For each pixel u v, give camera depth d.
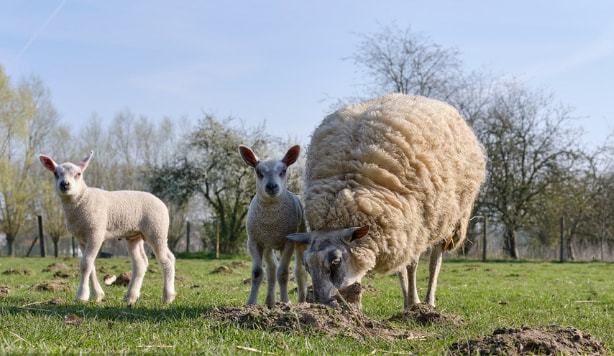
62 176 8.82
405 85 39.19
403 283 8.71
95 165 53.78
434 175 7.64
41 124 47.91
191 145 40.50
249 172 39.97
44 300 8.95
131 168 54.22
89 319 6.56
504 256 37.53
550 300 10.77
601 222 38.81
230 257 34.59
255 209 7.93
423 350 5.17
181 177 41.06
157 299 9.76
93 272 9.43
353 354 4.84
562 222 30.22
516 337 5.11
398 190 7.28
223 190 40.34
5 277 15.61
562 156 36.94
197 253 36.72
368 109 8.01
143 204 9.40
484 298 10.95
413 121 7.79
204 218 45.41
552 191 37.09
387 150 7.42
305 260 6.84
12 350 4.09
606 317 8.41
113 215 9.20
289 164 8.27
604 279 17.08
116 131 54.09
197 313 7.33
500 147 37.12
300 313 6.02
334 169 7.41
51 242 52.22
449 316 7.09
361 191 7.08
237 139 40.69
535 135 37.28
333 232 6.90
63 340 5.11
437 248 9.01
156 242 9.43
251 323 5.96
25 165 46.56
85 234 9.10
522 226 37.41
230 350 4.47
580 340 5.33
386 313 8.41
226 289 12.10
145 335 5.36
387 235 7.04
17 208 45.38
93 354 4.10
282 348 4.87
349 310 6.35
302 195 7.90
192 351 4.36
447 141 8.12
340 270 6.75
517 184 37.50
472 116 38.38
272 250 8.41
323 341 5.23
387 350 5.19
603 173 38.53
